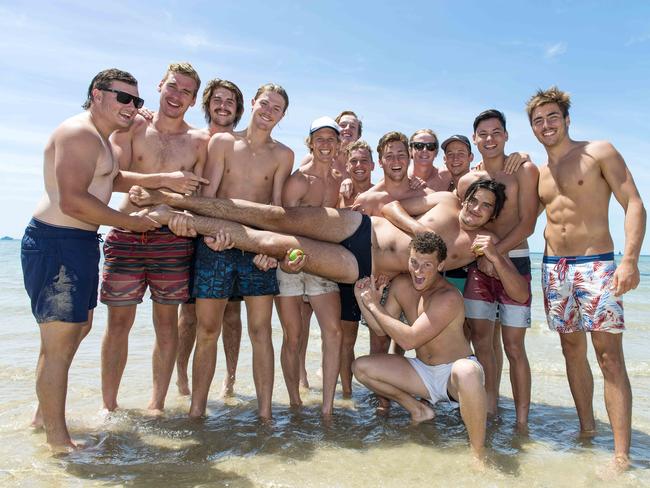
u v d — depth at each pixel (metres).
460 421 4.67
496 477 3.46
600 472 3.59
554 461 3.78
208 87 5.74
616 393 3.96
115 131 4.54
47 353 3.77
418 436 4.22
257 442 4.04
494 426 4.62
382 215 5.32
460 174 5.92
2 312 11.41
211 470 3.47
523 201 4.94
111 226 3.92
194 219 4.48
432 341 4.44
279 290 4.89
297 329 5.11
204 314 4.55
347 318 5.38
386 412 4.94
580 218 4.22
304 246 4.66
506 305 4.82
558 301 4.37
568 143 4.40
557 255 4.39
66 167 3.62
